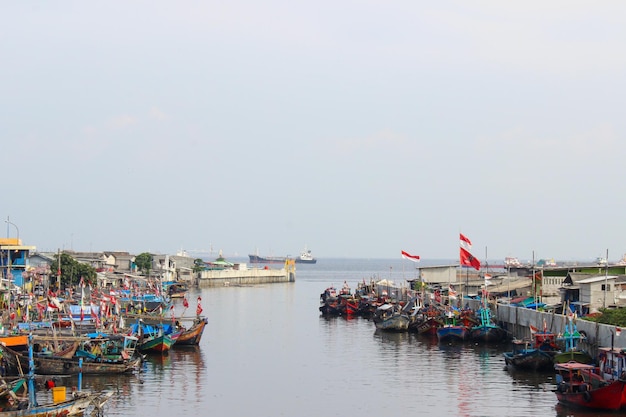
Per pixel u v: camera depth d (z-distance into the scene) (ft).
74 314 370.12
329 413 234.38
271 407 242.17
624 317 291.38
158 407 239.50
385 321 451.94
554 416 225.35
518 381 278.67
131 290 536.01
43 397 237.86
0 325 292.40
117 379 278.67
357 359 338.13
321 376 294.66
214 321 508.12
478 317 409.08
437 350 366.43
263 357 342.85
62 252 626.23
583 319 310.45
